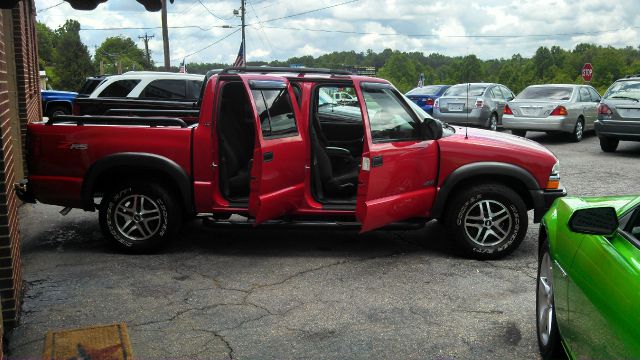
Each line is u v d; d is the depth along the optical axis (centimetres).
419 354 426
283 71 654
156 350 427
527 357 422
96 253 650
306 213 639
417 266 618
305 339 448
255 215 586
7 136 507
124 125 637
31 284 554
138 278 572
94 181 631
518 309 507
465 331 464
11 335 449
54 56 11519
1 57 508
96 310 496
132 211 637
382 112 610
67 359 405
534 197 633
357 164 681
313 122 673
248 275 585
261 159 574
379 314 495
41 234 727
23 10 1024
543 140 1766
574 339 334
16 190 652
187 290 543
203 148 623
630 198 390
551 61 10950
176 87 1411
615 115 1395
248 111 683
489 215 632
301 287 555
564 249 370
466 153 630
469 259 643
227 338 448
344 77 610
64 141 631
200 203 633
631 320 259
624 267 287
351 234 738
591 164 1293
